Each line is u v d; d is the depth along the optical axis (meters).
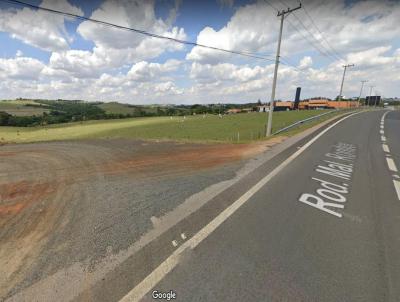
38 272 2.71
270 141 12.27
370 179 6.05
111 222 3.89
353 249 3.15
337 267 2.79
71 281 2.56
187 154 9.41
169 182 5.95
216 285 2.50
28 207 4.64
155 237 3.41
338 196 4.95
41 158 9.42
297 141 11.86
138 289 2.45
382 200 4.77
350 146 10.43
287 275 2.65
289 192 5.15
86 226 3.78
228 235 3.45
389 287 2.48
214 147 10.91
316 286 2.50
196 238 3.37
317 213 4.18
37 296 2.36
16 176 6.95
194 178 6.22
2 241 3.42
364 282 2.56
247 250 3.10
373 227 3.73
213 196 4.94
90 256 2.99
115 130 37.66
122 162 8.35
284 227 3.69
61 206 4.64
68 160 8.94
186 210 4.29
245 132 22.12
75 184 6.04
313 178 6.11
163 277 2.61
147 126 43.94
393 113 36.00
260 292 2.42
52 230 3.69
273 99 15.52
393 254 3.05
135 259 2.92
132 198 4.92
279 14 15.15
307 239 3.37
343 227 3.72
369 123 20.69
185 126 37.47
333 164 7.48
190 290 2.43
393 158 8.30
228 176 6.34
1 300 2.31
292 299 2.34
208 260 2.89
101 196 5.09
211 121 46.31
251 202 4.62
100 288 2.46
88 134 31.72
